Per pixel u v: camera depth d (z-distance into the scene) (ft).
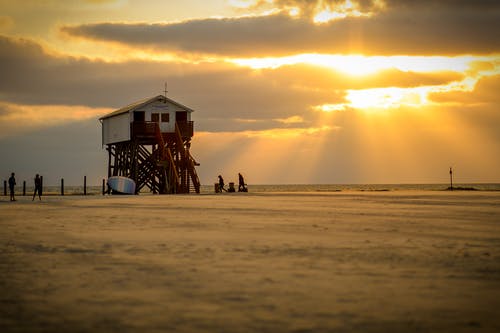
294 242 56.08
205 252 48.98
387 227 72.69
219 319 27.30
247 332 25.22
